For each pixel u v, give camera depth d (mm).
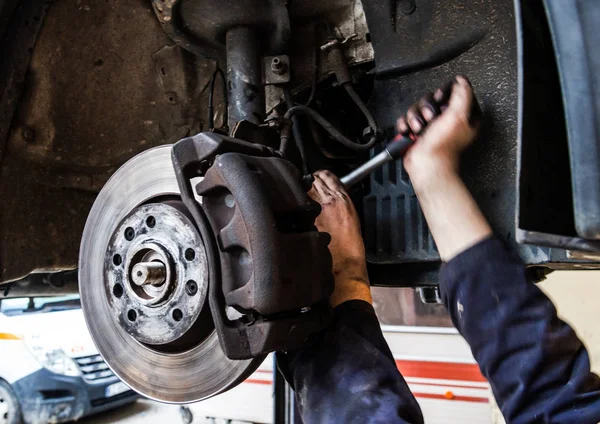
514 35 704
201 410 3189
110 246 643
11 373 3209
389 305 2902
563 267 905
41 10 904
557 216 443
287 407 2639
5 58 887
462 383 2721
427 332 2811
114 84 1051
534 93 423
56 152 1004
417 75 784
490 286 492
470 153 714
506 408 475
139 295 612
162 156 651
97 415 3873
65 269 1088
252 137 656
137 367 657
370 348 550
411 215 768
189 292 577
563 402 455
